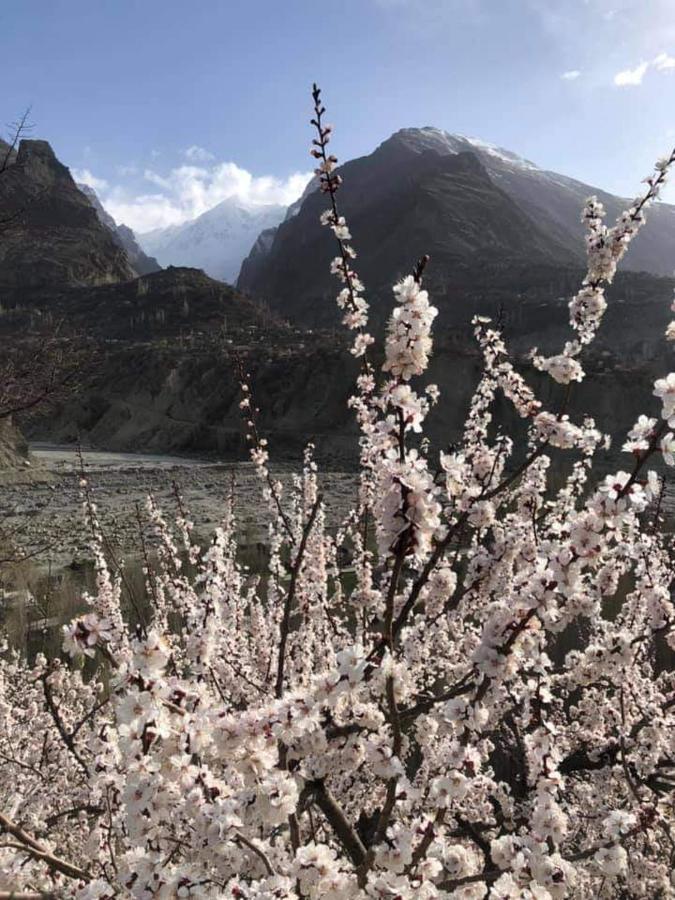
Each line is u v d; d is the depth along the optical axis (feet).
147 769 7.95
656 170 11.28
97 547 20.44
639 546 15.11
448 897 9.16
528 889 9.33
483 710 9.32
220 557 12.38
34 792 17.85
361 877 9.16
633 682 18.99
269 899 7.70
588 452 17.19
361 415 15.35
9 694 26.40
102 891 7.90
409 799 10.94
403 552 8.20
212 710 8.46
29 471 169.99
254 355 303.89
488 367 15.40
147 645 7.77
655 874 16.98
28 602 55.42
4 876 9.20
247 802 8.46
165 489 154.10
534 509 15.80
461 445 16.53
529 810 16.02
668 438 8.20
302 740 9.31
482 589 13.24
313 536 20.85
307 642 19.97
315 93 12.69
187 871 7.86
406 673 9.76
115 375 331.77
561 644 31.22
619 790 19.52
